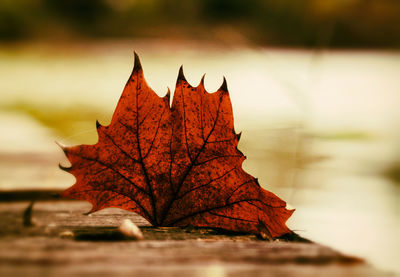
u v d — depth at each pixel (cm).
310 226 87
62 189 84
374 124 232
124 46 1009
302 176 107
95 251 66
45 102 317
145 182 70
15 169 108
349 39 909
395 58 813
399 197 100
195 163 70
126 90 69
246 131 136
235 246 68
